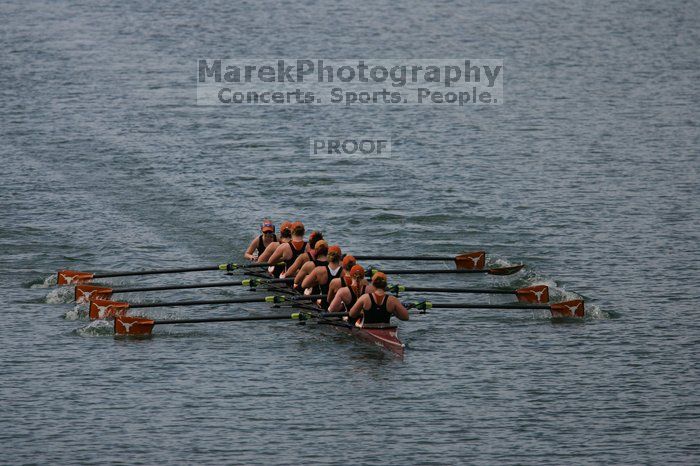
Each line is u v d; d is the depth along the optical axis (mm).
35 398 103750
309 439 95438
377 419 99375
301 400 103438
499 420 99062
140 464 91000
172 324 125562
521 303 131750
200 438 95688
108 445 94375
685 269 144000
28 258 150125
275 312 130750
